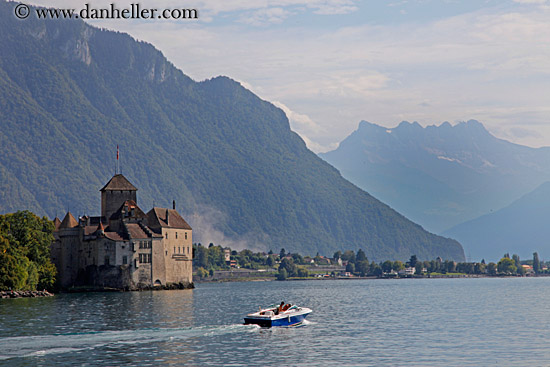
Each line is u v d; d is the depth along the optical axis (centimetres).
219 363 8712
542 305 18800
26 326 12094
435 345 10200
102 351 9425
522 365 8719
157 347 9762
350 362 8831
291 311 12400
